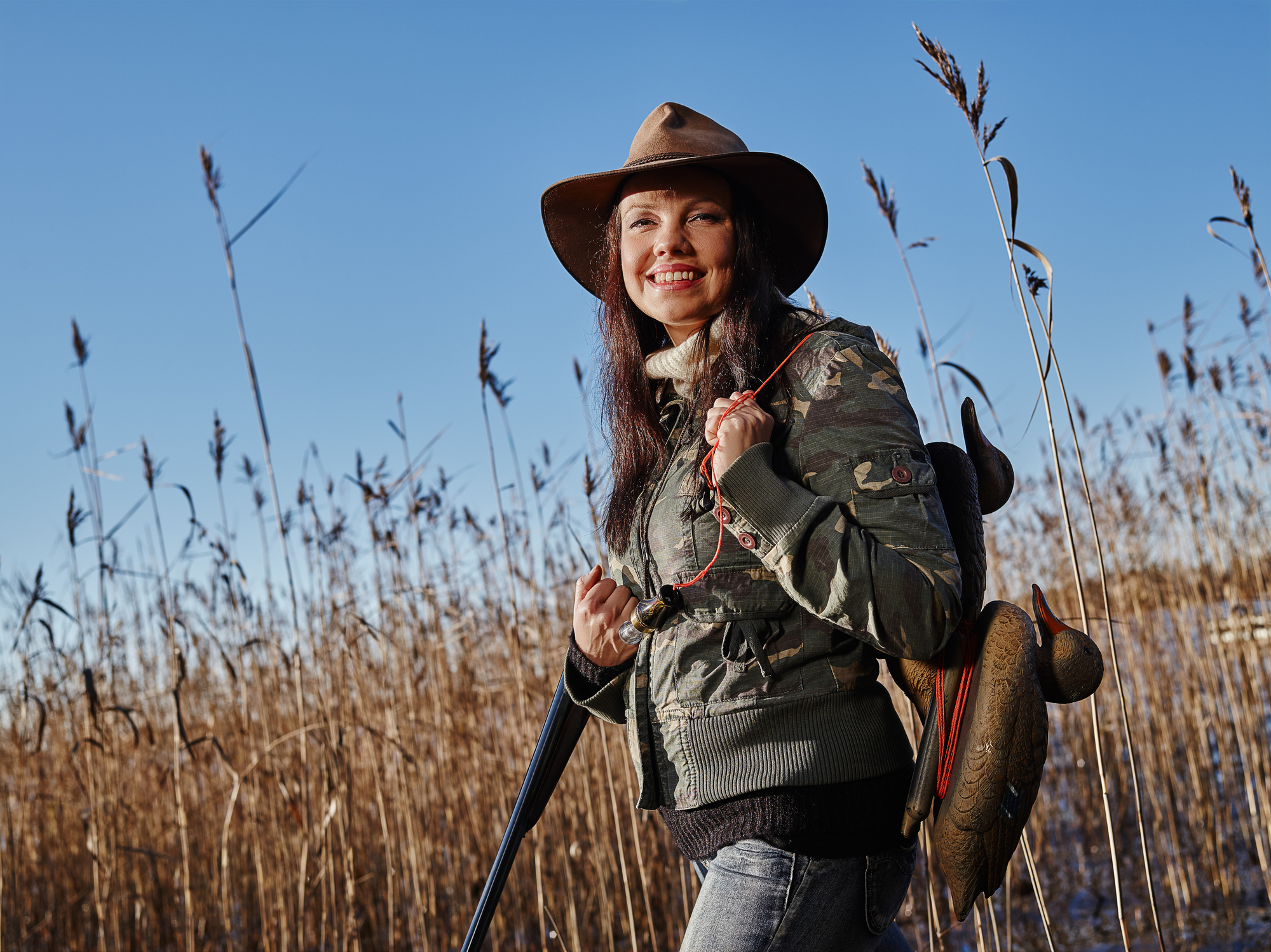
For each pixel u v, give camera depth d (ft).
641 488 4.91
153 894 14.71
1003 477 4.67
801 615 4.14
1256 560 14.44
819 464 4.05
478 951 4.96
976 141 5.80
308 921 12.71
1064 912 12.78
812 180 5.07
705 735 4.14
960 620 3.93
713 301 4.91
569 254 6.13
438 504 15.06
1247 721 12.77
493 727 14.80
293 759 13.38
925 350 9.49
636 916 13.15
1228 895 12.19
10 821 14.97
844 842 3.98
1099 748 5.51
